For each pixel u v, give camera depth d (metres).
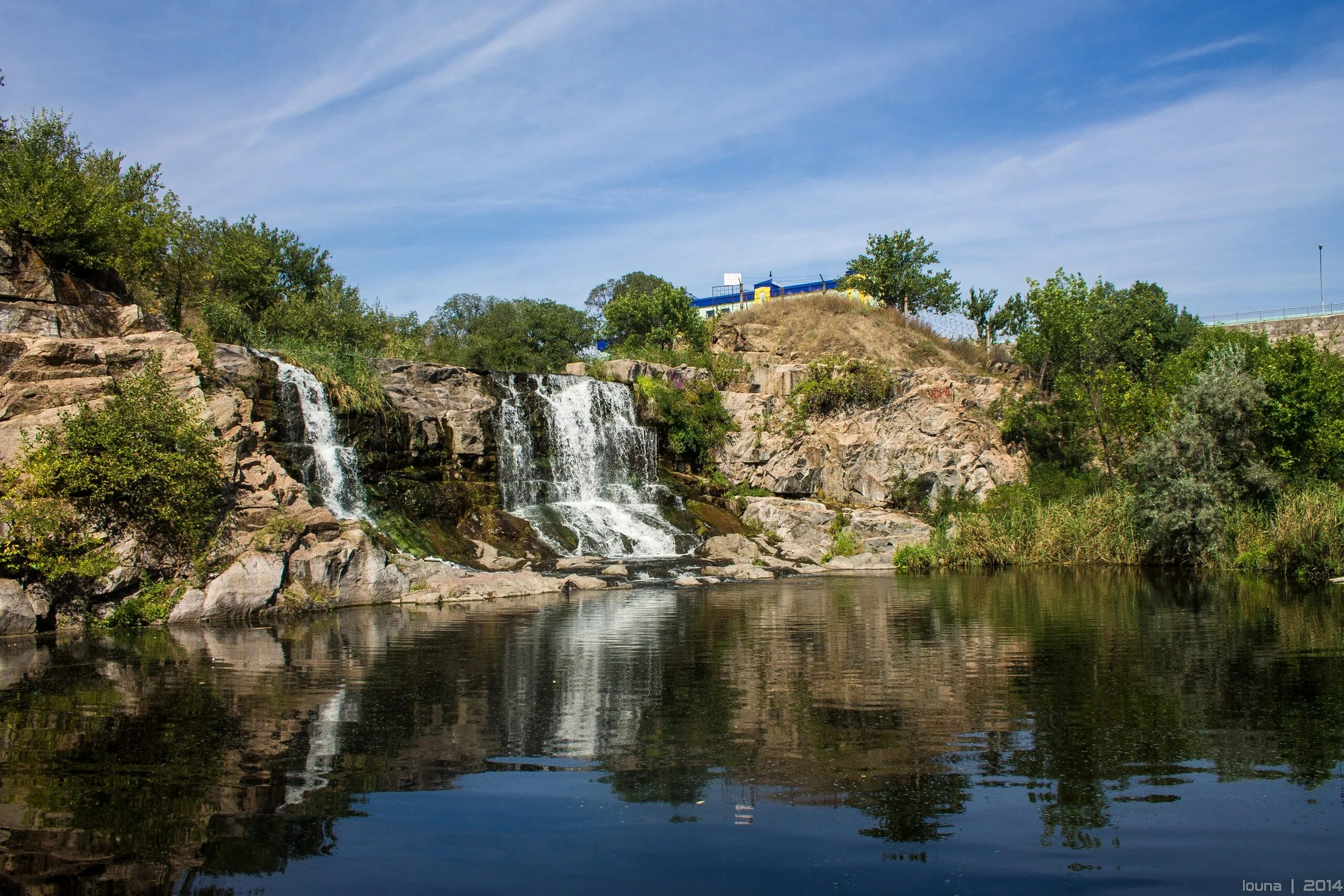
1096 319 63.66
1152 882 6.59
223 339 39.31
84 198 30.08
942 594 26.50
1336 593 25.14
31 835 7.46
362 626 20.25
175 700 12.46
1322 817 7.82
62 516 20.44
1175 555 35.38
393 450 35.66
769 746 10.02
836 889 6.48
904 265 74.69
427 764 9.43
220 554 22.77
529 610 23.16
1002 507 42.06
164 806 8.16
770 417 49.44
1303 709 11.61
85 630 19.81
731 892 6.44
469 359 58.19
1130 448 45.25
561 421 42.53
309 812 8.02
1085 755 9.62
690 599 25.67
